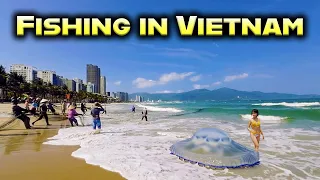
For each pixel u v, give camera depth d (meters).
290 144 10.25
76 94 138.62
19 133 12.95
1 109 36.25
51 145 9.71
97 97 168.00
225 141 7.77
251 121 8.93
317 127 15.73
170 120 22.41
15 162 7.27
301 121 19.92
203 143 7.77
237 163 6.89
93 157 7.79
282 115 25.73
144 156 7.98
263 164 7.28
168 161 7.41
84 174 6.20
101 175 6.13
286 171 6.66
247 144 10.30
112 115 32.47
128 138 11.44
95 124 13.73
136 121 21.59
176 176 6.09
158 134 12.83
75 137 11.68
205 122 19.92
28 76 172.88
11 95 92.69
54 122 19.09
